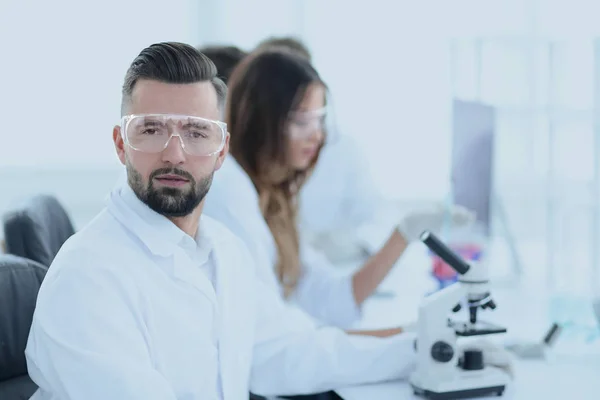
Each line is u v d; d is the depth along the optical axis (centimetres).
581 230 214
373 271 230
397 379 179
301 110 221
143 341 141
